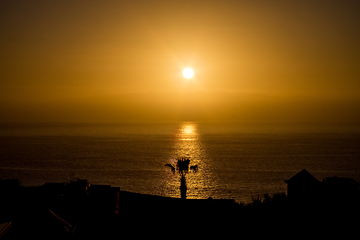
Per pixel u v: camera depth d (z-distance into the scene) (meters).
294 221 24.84
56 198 26.28
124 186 78.00
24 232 13.94
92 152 177.88
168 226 24.42
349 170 108.81
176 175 95.56
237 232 24.03
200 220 27.02
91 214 19.55
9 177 95.31
